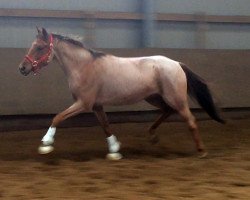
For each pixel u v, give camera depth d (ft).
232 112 31.94
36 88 27.63
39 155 21.38
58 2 30.19
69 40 20.25
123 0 31.48
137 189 15.72
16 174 17.84
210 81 31.01
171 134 26.40
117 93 20.30
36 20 29.68
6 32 29.27
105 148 22.99
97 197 14.80
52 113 27.89
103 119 20.81
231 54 31.76
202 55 31.04
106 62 20.34
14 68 27.32
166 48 30.30
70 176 17.48
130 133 26.61
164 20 32.04
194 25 32.91
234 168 18.71
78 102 20.02
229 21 33.40
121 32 31.48
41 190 15.61
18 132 26.84
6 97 27.09
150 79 20.43
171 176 17.51
